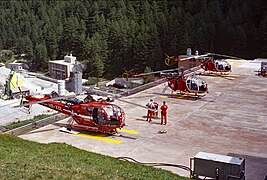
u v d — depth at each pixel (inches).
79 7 5280.5
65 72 4355.3
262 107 940.6
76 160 558.9
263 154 644.7
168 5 4749.0
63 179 459.2
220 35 3400.6
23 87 3034.0
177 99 1018.1
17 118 1764.3
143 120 831.7
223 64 1328.7
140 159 620.1
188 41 3459.6
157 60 3661.4
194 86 1009.5
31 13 6368.1
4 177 449.4
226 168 497.7
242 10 3565.5
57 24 5433.1
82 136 732.0
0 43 6186.0
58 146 639.1
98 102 746.2
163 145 685.9
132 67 4030.5
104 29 4507.9
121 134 741.9
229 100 1007.0
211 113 887.7
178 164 599.8
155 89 1139.3
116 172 510.9
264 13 3430.1
